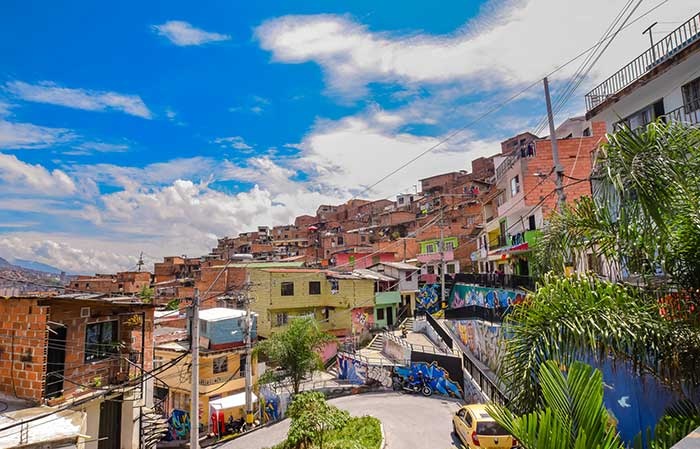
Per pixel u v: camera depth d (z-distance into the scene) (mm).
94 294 15297
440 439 16031
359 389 25891
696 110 12117
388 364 26891
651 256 5562
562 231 7527
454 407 20828
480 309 24797
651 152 5133
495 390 15430
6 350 12336
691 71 12258
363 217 89938
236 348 26328
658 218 4844
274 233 94812
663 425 5359
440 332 29250
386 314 40969
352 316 37375
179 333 31984
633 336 5422
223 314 27875
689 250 5559
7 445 9125
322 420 13555
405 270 42875
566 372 5242
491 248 35250
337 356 31844
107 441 14477
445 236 48250
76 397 12875
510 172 27875
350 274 40688
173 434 23812
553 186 24359
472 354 25109
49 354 12453
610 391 9023
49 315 12258
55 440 9469
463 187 69000
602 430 4305
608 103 14906
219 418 23047
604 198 6387
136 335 16375
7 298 12523
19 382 12078
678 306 5793
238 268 41656
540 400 5445
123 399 14859
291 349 22953
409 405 21641
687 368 5445
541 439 4328
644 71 13438
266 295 35281
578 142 25188
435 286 43281
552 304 5980
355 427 16188
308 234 87000
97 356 14148
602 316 5602
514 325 6934
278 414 24047
